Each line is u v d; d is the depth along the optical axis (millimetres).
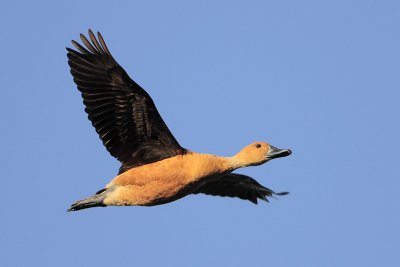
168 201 14188
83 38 13531
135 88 13547
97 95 13695
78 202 14000
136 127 13945
